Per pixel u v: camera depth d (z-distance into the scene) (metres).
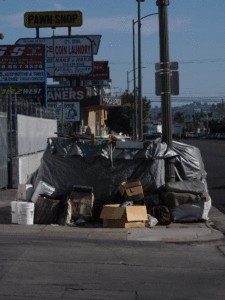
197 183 11.03
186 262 7.07
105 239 8.73
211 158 34.34
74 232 9.35
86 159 11.12
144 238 8.85
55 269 6.47
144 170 11.19
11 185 16.52
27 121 18.31
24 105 18.78
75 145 11.04
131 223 9.91
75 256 7.27
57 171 11.16
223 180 19.84
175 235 9.08
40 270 6.39
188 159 12.23
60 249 7.73
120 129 64.69
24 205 10.08
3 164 15.77
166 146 11.30
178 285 5.84
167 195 10.63
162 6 11.51
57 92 35.78
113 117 64.19
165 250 7.89
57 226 9.99
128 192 10.66
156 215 10.30
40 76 25.95
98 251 7.68
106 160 11.14
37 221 10.30
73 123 39.62
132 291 5.56
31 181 11.91
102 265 6.77
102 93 57.81
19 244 8.03
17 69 25.97
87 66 34.91
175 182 11.01
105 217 9.95
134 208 9.99
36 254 7.32
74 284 5.79
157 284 5.87
